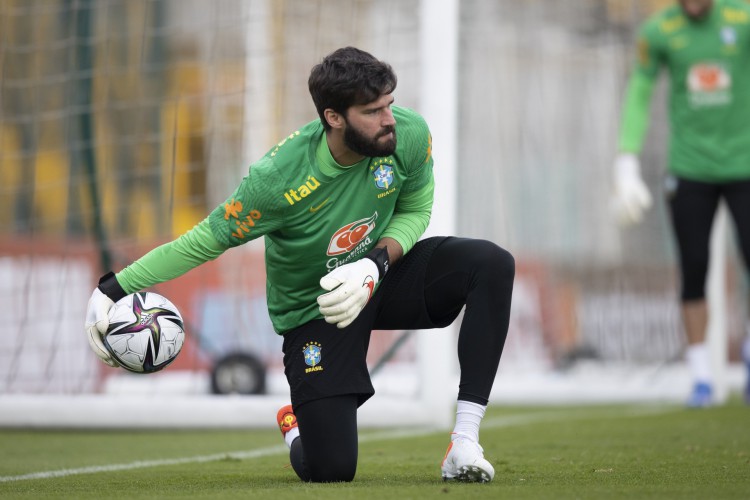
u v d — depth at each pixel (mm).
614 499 8977
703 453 14250
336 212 10555
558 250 34156
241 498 9398
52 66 28766
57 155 29000
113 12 29375
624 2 34531
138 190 28484
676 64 22031
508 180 33438
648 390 31375
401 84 26141
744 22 21484
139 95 29016
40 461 14930
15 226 28938
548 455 14484
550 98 34469
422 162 11016
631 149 23078
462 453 10430
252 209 10305
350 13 24969
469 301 10891
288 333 11297
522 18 34000
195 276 26734
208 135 25203
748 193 21672
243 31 25609
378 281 10562
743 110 21625
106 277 10758
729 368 36406
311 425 10898
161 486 11008
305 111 24938
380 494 9445
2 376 24344
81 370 25203
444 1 19656
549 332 33438
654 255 34344
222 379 23797
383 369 27266
